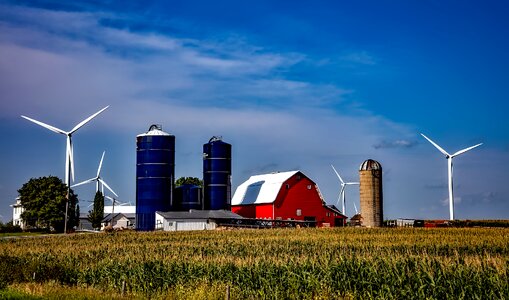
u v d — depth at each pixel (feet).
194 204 383.65
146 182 365.40
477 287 98.78
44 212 405.80
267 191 395.14
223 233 276.82
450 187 342.44
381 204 356.79
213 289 114.93
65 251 192.75
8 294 106.42
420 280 102.58
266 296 115.65
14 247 216.74
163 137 367.66
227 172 390.42
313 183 396.16
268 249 178.60
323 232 269.64
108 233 307.37
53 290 114.11
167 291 124.26
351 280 112.37
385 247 179.01
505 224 330.13
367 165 357.41
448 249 172.14
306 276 116.67
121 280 136.26
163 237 259.80
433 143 345.10
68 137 318.04
